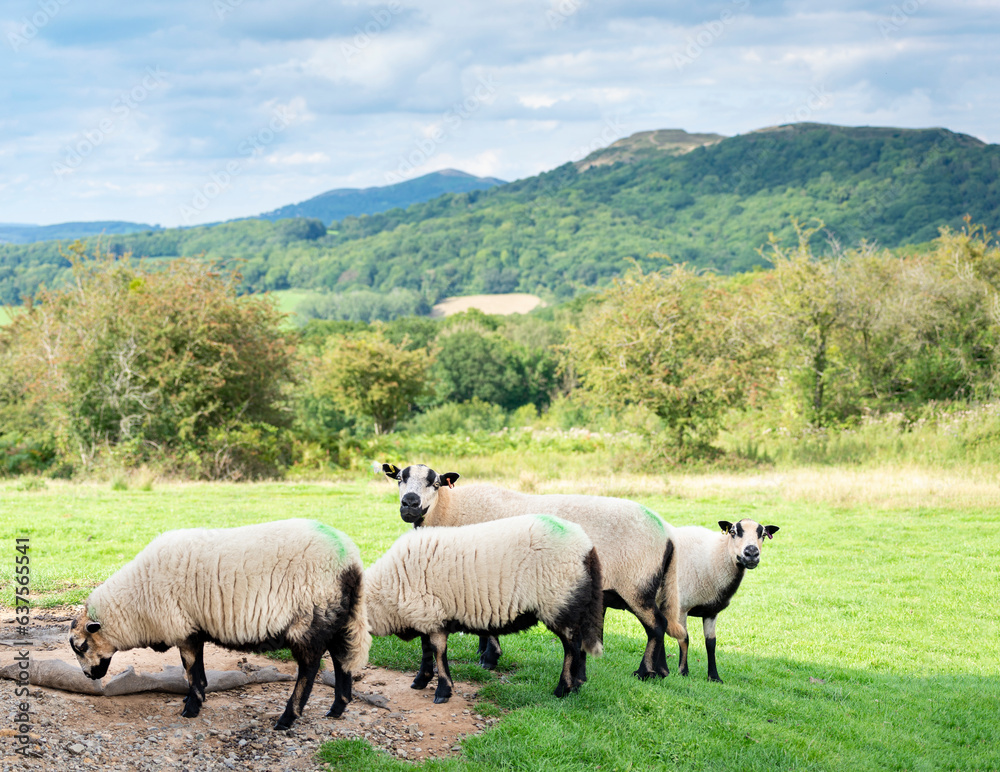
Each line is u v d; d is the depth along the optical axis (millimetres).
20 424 27453
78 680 5344
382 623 6121
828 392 29359
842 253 30719
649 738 5668
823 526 15758
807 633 9617
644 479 21781
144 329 24625
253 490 19891
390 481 23016
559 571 5992
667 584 7098
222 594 5145
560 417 37812
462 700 6152
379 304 97312
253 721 5359
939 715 7059
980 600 11016
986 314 28891
